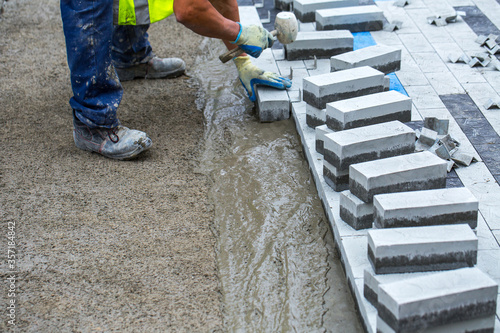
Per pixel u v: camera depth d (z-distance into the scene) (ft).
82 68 11.20
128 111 13.99
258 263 9.07
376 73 11.70
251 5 19.79
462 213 8.09
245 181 11.21
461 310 6.50
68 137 12.86
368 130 9.83
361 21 16.61
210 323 7.90
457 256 7.46
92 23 10.79
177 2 10.66
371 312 7.43
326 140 9.80
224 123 13.38
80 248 9.37
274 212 10.28
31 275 8.78
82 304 8.23
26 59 16.90
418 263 7.46
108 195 10.78
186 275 8.80
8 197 10.69
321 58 15.21
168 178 11.35
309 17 17.49
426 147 10.97
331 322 7.90
